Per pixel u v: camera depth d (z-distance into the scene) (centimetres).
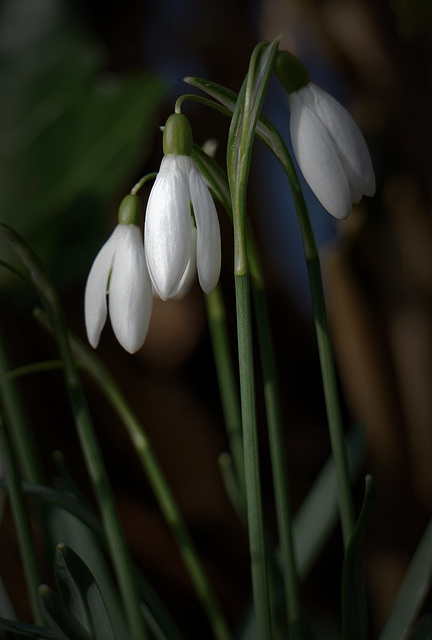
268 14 45
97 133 45
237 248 28
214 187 30
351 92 44
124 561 31
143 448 33
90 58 47
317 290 30
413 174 42
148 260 29
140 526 50
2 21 47
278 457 31
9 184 44
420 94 42
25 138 45
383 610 45
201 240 28
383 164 42
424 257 42
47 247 45
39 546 46
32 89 46
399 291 43
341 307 43
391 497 44
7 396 34
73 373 30
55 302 30
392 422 44
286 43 45
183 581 49
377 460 45
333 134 29
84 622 29
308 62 45
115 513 31
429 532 31
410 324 43
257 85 28
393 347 43
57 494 32
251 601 36
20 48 47
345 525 30
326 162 29
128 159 46
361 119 43
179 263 28
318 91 29
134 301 30
